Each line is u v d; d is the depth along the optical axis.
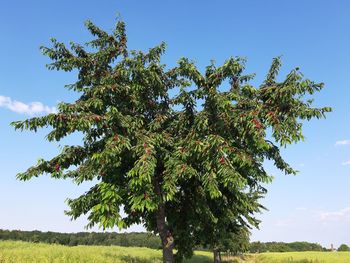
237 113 9.73
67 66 11.20
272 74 10.25
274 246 104.94
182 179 10.45
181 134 10.64
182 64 9.88
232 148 9.35
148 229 12.05
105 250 27.48
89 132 10.36
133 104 10.88
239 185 8.73
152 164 8.91
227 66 9.84
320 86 9.18
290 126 9.19
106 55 11.34
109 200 9.20
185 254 11.99
